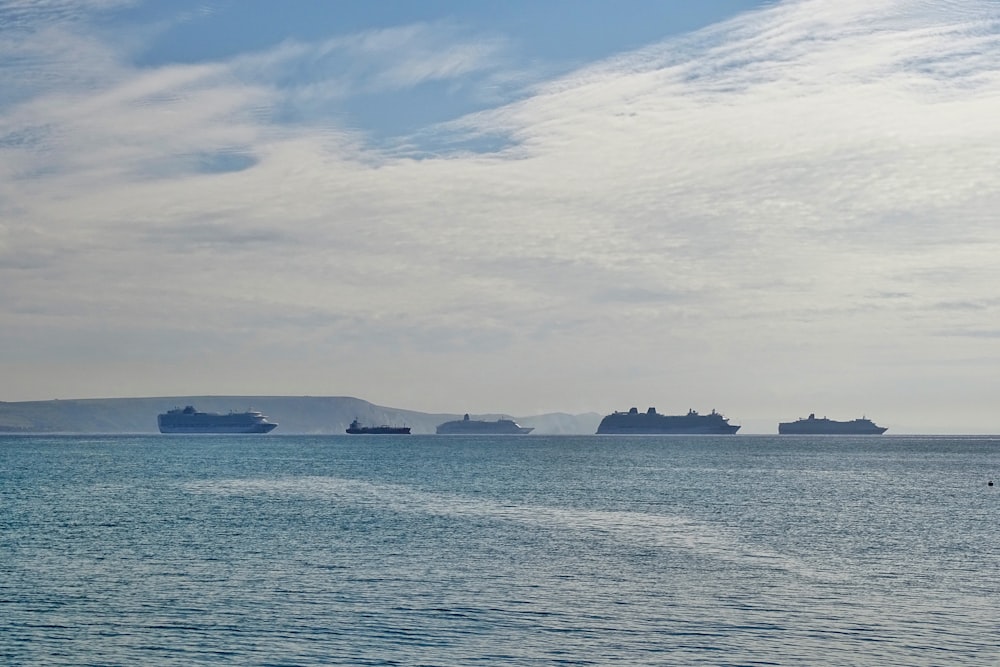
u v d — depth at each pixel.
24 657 36.47
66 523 76.31
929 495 111.06
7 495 103.81
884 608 44.72
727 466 178.88
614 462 192.38
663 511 88.56
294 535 68.81
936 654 37.28
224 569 53.91
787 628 40.97
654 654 37.12
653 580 51.06
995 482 136.00
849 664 36.03
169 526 74.44
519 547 62.97
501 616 42.59
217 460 193.75
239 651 37.25
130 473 146.62
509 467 169.62
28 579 50.75
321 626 40.72
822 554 61.12
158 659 36.28
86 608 43.84
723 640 39.06
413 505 93.62
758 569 54.84
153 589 48.06
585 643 38.50
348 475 143.62
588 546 63.69
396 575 52.12
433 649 37.56
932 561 58.66
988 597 47.31
